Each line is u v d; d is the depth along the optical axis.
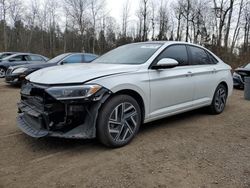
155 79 4.15
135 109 3.90
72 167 3.18
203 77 5.17
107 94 3.51
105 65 4.15
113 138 3.67
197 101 5.10
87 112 3.43
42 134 3.40
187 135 4.36
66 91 3.31
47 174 3.02
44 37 53.28
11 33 50.41
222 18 30.14
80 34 47.91
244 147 3.89
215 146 3.90
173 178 2.96
